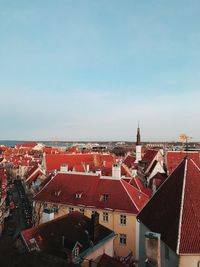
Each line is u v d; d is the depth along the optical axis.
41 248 36.19
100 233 43.34
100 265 32.75
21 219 77.38
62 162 110.12
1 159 197.12
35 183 95.94
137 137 124.50
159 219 31.39
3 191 83.50
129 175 87.19
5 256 32.41
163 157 99.62
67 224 40.94
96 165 99.69
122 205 56.91
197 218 28.16
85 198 61.59
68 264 32.31
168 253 28.19
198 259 26.33
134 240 54.47
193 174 31.88
